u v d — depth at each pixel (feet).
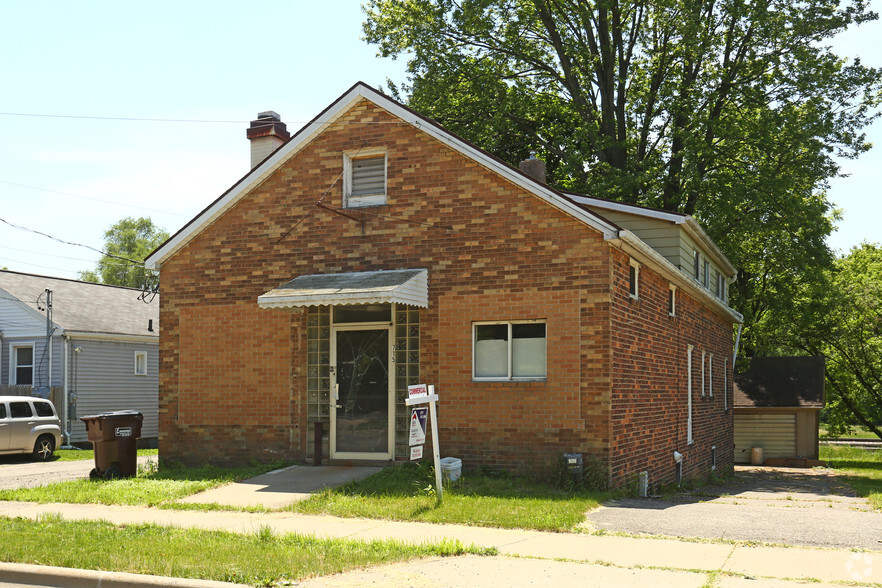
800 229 95.09
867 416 166.81
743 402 116.47
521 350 50.03
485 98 99.66
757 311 126.31
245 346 56.54
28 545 31.14
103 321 106.11
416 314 52.54
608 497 44.98
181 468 55.83
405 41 102.58
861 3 89.71
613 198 93.45
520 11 102.89
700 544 32.09
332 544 31.40
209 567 27.30
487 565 28.35
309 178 56.44
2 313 101.71
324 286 50.93
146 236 266.98
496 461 49.52
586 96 103.81
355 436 53.26
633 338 52.34
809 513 40.34
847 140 90.12
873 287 125.08
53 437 79.10
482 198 51.60
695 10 91.56
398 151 54.19
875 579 26.32
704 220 92.12
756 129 90.07
